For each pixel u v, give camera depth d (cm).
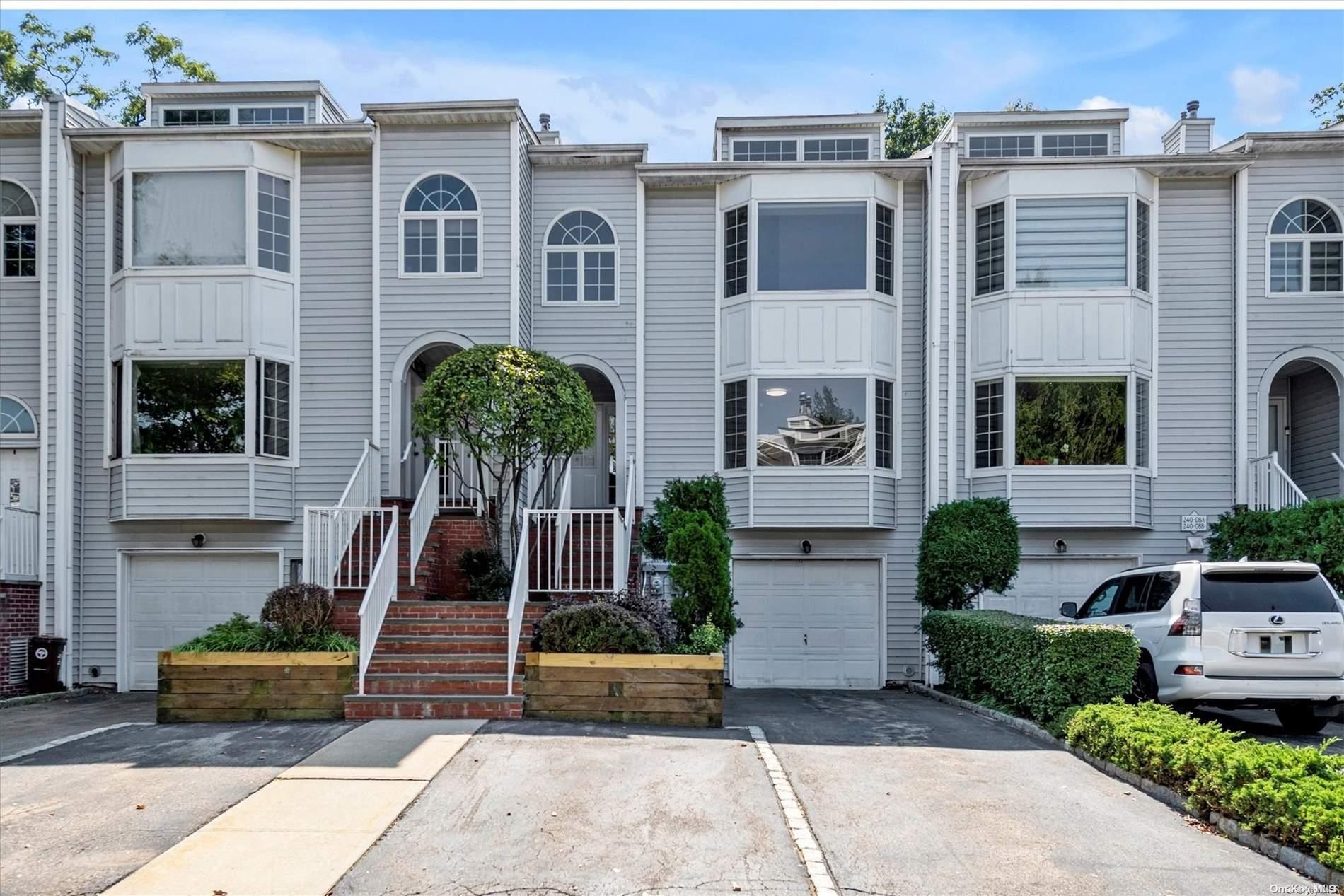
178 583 1598
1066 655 990
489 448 1244
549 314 1681
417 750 886
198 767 838
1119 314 1585
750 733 994
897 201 1678
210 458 1536
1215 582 991
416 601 1241
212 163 1569
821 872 603
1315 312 1616
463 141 1605
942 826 691
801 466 1611
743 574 1653
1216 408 1625
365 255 1620
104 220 1608
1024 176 1614
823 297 1628
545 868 608
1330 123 2617
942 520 1484
